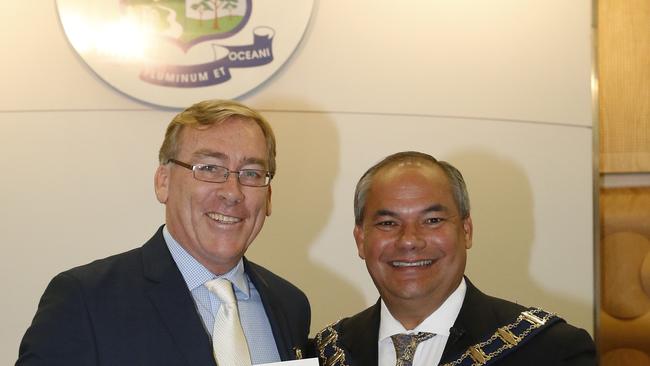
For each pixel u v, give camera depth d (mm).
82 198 2664
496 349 1766
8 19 2666
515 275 2836
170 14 2652
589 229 2891
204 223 1773
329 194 2770
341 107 2771
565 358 1735
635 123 2943
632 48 2943
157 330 1682
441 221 1849
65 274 1715
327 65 2766
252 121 1825
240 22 2678
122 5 2646
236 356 1746
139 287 1725
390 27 2795
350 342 1946
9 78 2660
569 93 2889
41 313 1653
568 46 2893
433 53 2811
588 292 2881
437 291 1844
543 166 2859
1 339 2617
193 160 1775
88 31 2645
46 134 2660
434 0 2816
